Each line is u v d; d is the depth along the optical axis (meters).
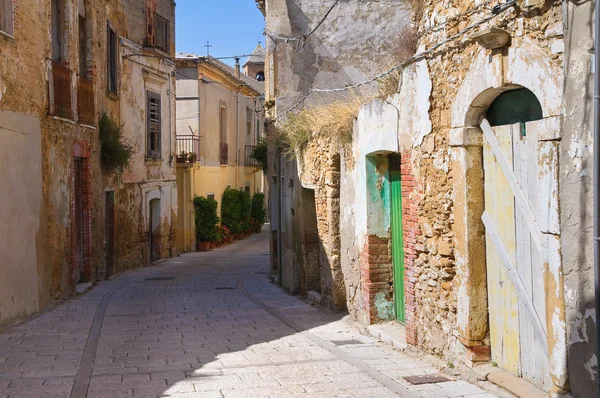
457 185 7.06
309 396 6.45
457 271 7.14
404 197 8.48
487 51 6.32
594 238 4.75
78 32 15.98
